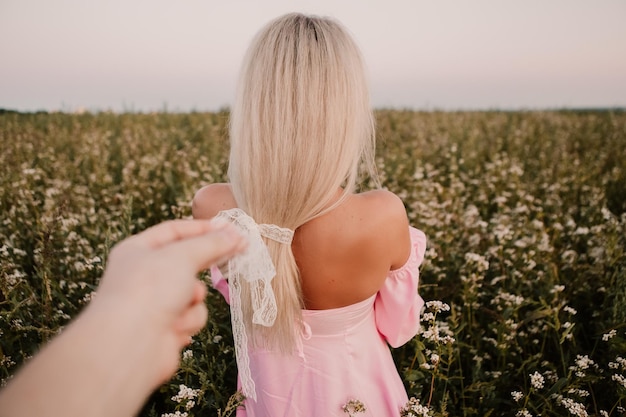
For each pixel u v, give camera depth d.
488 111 14.93
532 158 8.16
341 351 1.57
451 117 13.49
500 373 2.38
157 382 0.41
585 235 4.09
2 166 5.77
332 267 1.39
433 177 6.31
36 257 3.13
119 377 0.37
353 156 1.33
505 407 2.39
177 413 1.86
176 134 9.25
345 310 1.51
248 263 1.10
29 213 4.23
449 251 3.56
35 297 2.43
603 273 3.20
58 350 0.36
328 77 1.25
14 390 0.33
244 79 1.34
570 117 13.81
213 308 2.53
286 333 1.48
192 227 0.54
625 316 2.52
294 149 1.26
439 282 3.26
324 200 1.30
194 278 0.47
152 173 6.05
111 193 5.28
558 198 5.26
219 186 1.55
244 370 1.23
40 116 10.93
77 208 4.48
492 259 3.48
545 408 2.10
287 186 1.27
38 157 6.43
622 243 3.72
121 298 0.41
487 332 2.90
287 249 1.33
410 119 12.52
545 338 2.77
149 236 0.52
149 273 0.44
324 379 1.56
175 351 0.44
